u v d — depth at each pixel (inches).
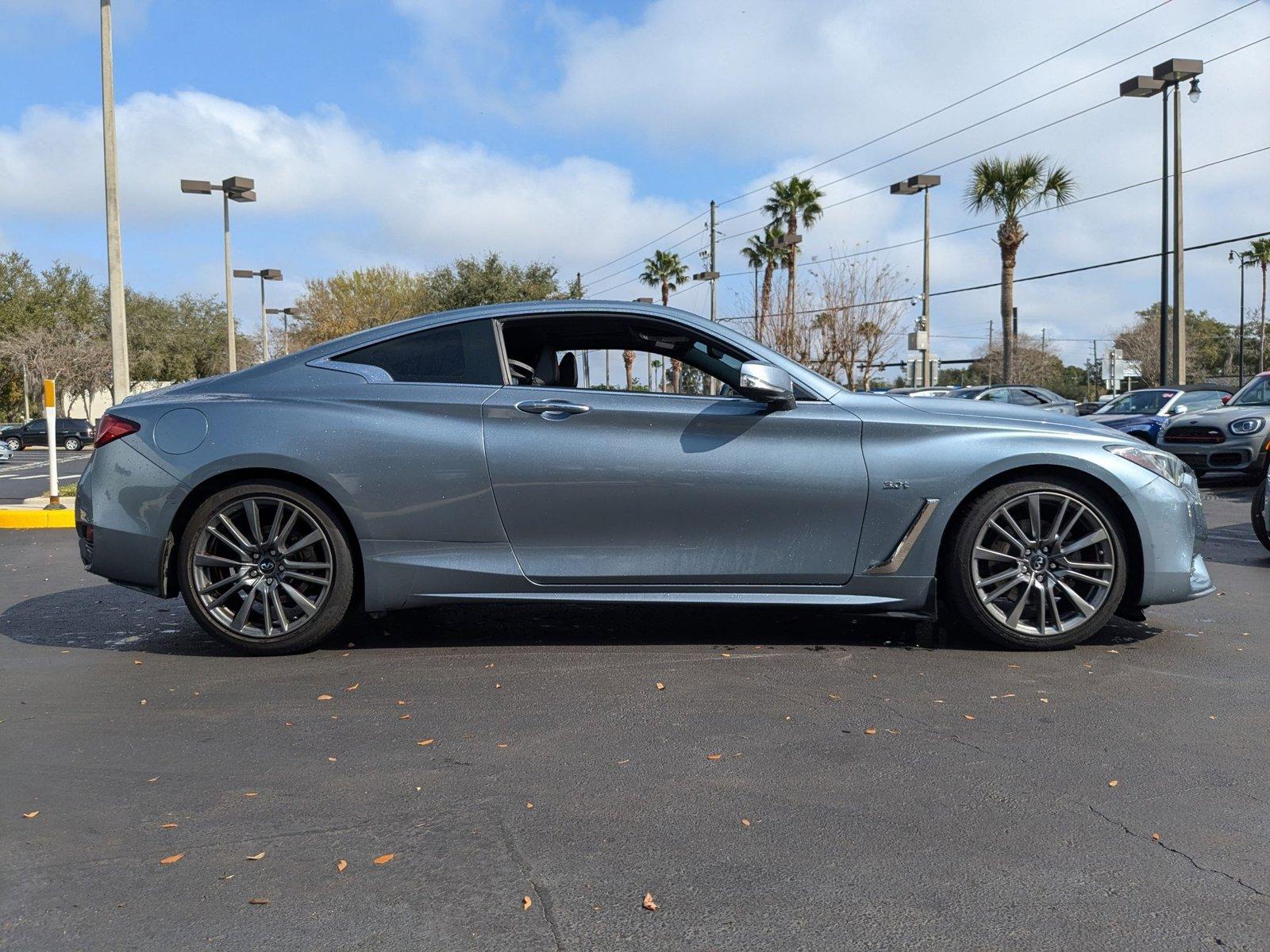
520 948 85.7
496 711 149.0
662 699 153.7
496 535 179.5
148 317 2485.2
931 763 126.6
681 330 186.2
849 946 85.6
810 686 159.8
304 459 178.1
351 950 85.5
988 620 178.9
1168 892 94.1
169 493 179.8
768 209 1669.5
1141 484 177.6
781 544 179.0
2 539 392.2
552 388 183.5
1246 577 268.2
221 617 182.1
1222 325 3061.0
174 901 93.8
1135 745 133.2
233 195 1101.1
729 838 106.0
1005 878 96.9
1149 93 938.7
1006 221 1357.0
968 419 181.2
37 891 95.8
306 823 110.7
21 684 168.1
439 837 106.7
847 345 1339.8
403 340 187.8
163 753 133.3
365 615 215.6
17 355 2241.6
